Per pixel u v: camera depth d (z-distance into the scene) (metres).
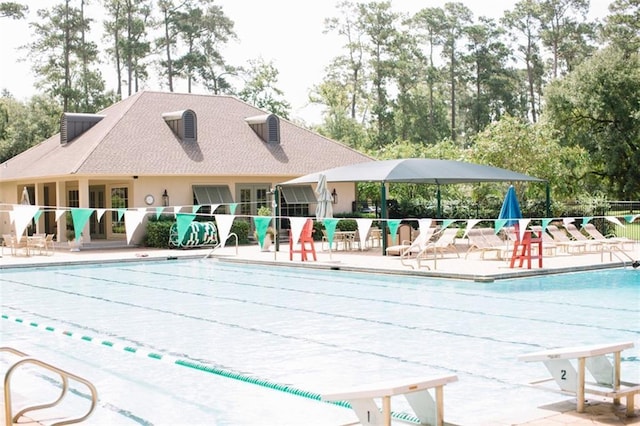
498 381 8.45
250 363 9.59
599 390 6.51
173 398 7.95
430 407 5.93
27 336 11.65
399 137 75.56
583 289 16.80
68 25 60.78
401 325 12.38
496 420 6.25
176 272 22.28
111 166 29.64
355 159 37.34
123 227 31.88
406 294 16.45
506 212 21.89
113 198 32.81
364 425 5.60
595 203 34.28
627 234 32.50
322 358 9.82
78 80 62.31
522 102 77.88
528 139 35.28
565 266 20.19
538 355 6.69
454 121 78.38
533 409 6.63
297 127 38.66
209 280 20.02
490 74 77.50
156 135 33.12
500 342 10.77
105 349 10.59
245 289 17.89
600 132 46.88
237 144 34.81
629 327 11.89
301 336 11.46
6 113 60.34
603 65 46.28
